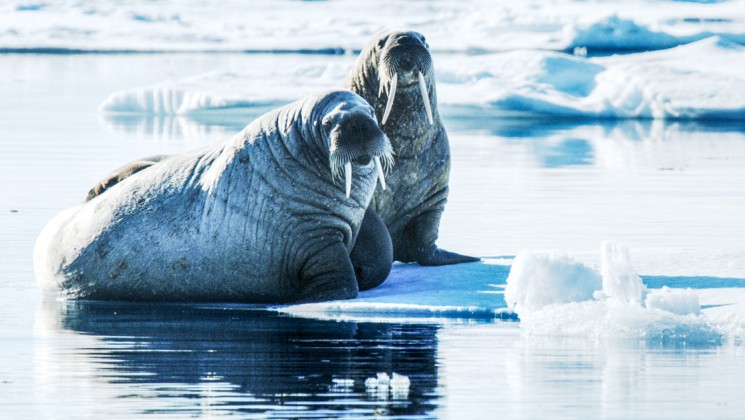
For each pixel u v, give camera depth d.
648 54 147.50
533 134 102.50
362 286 37.66
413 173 40.47
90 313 34.41
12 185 64.56
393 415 22.50
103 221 37.00
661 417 22.73
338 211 36.28
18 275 41.34
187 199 36.62
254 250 36.03
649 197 64.06
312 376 25.69
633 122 115.25
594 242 48.50
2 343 29.53
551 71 125.25
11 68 175.00
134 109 121.06
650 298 31.66
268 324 32.34
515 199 62.50
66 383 25.02
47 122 106.75
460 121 115.25
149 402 23.34
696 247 47.06
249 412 22.59
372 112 35.88
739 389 24.91
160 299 36.69
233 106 115.81
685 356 28.16
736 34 181.50
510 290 33.12
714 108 115.25
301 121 36.12
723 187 68.81
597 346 29.34
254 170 36.16
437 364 27.12
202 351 28.41
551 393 24.44
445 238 49.44
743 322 31.00
